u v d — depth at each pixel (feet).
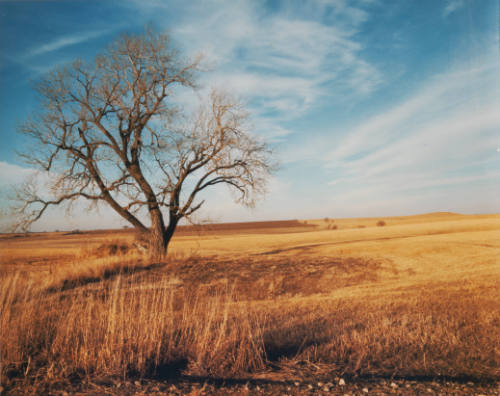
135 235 75.66
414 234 164.45
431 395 11.37
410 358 15.10
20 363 14.79
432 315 22.80
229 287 47.91
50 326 18.98
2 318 17.40
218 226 404.77
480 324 20.15
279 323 22.35
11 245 126.62
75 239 194.80
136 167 72.95
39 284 39.52
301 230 318.86
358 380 12.84
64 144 66.23
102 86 69.26
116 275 52.19
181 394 11.94
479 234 124.26
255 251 99.14
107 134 70.74
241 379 13.47
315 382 12.83
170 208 72.54
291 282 52.80
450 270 54.44
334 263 67.21
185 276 54.65
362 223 373.61
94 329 18.57
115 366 14.49
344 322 21.70
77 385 12.85
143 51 70.44
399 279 50.06
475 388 11.87
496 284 35.73
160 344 15.85
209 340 16.65
